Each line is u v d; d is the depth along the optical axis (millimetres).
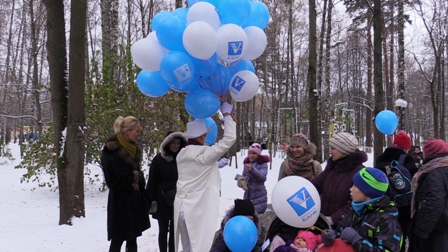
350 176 3623
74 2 7480
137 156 4816
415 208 4250
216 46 3816
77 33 7527
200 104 4121
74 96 7590
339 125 31203
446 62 26281
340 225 3199
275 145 32094
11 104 35125
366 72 35781
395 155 4863
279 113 34250
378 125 7176
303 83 40156
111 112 10734
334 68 37188
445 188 3996
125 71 11398
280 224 3463
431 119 43469
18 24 30438
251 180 6164
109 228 4750
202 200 4301
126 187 4695
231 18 4055
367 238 2854
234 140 4203
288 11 27500
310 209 3189
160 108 11242
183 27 3943
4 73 29875
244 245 3266
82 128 7688
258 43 4277
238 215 3502
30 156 11156
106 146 4672
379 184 2895
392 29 24031
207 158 4238
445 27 18328
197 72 4090
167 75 3893
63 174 7602
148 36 4320
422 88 41844
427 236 3951
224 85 4234
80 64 7602
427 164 4188
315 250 3113
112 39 13086
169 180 5160
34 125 43531
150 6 23188
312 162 4809
